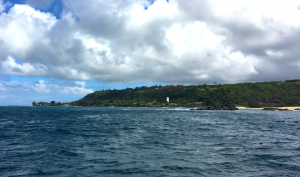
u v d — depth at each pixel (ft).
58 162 43.96
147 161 44.65
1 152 52.95
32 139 73.15
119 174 36.60
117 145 61.57
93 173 37.17
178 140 70.38
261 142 67.21
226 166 41.22
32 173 37.24
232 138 74.95
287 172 37.73
